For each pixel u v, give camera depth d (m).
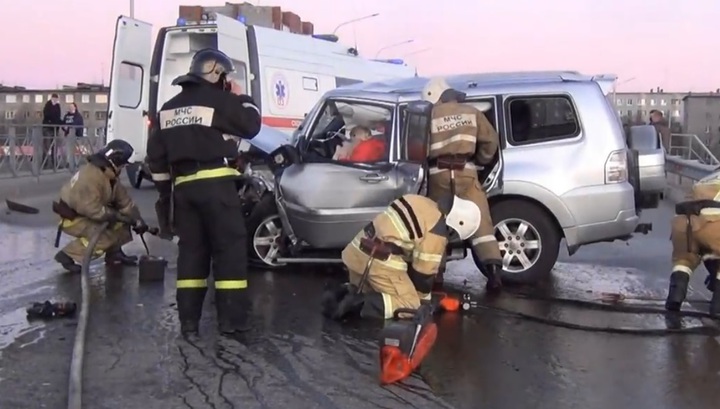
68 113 22.55
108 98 15.61
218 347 5.93
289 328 6.49
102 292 7.65
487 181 7.93
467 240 7.61
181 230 6.31
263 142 8.93
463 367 5.58
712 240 6.94
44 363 5.53
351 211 7.84
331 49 17.81
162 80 15.19
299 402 4.87
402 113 8.02
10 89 51.41
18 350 5.82
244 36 15.20
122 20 15.67
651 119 21.23
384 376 5.20
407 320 6.09
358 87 8.85
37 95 51.03
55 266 8.90
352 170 7.86
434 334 5.67
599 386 5.24
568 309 7.27
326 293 6.88
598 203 8.00
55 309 6.71
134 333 6.27
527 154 8.02
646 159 8.80
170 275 8.46
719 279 6.99
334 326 6.55
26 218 12.78
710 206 6.95
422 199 6.52
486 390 5.13
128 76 16.02
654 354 5.93
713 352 6.00
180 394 4.97
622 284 8.46
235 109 6.25
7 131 18.94
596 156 8.03
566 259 10.08
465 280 8.48
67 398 4.89
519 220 8.07
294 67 16.25
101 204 8.46
